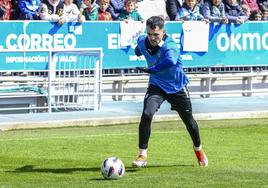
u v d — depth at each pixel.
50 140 17.86
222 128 20.30
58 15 23.69
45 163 14.81
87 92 22.89
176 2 25.64
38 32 23.34
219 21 25.75
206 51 25.62
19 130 19.78
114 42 24.45
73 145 17.23
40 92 22.84
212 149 17.03
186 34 25.25
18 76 23.14
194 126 14.24
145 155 14.04
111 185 12.05
